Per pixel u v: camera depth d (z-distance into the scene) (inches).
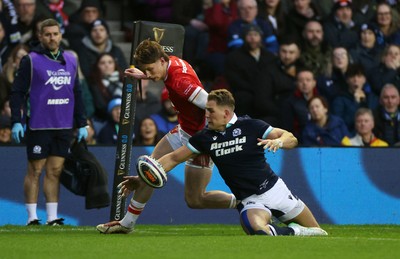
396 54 2011.6
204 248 900.6
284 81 1907.0
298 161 1672.0
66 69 1441.9
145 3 2167.8
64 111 1441.9
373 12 2094.0
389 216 1704.0
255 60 1910.7
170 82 1133.1
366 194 1694.1
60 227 1390.3
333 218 1679.4
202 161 1187.3
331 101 1943.9
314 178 1675.7
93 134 1788.9
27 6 1865.2
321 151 1680.6
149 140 1770.4
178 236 1119.0
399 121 1934.1
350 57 2010.3
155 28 1259.8
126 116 1284.4
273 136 1077.8
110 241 1002.7
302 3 2010.3
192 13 2058.3
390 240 1027.3
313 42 1973.4
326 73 1955.0
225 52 1991.9
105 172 1456.7
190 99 1125.1
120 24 2186.3
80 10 1948.8
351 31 2033.7
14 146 1594.5
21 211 1590.8
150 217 1626.5
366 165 1696.6
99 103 1825.8
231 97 1079.0
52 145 1443.2
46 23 1424.7
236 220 1663.4
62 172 1464.1
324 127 1860.2
